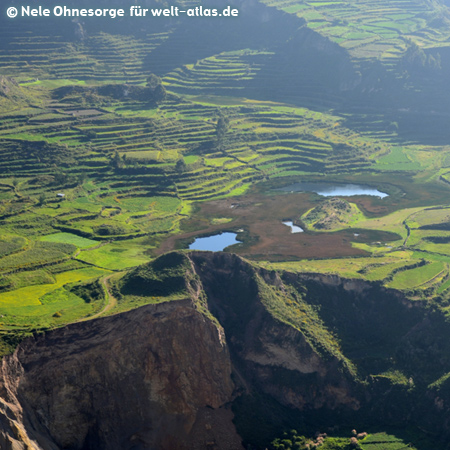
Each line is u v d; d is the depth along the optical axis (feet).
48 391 453.17
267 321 539.70
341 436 495.82
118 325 481.87
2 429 402.31
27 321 478.18
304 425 504.84
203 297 543.80
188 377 495.41
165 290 521.65
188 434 481.46
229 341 542.98
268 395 522.47
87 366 466.70
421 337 560.20
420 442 485.97
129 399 475.31
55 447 441.68
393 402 518.37
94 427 464.65
